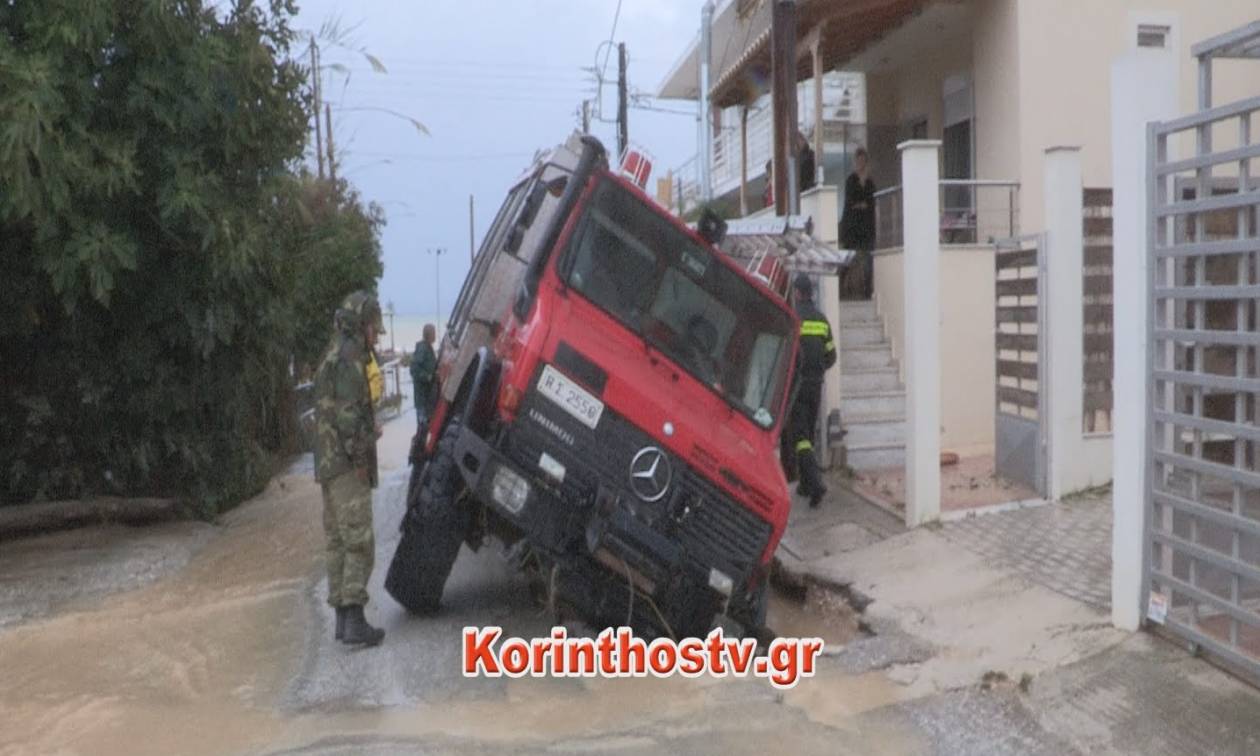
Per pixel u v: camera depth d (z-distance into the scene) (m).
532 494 7.14
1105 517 9.55
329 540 7.48
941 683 6.46
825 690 6.54
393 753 5.64
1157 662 6.17
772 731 5.92
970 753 5.57
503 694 6.52
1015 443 11.09
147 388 11.78
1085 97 14.30
